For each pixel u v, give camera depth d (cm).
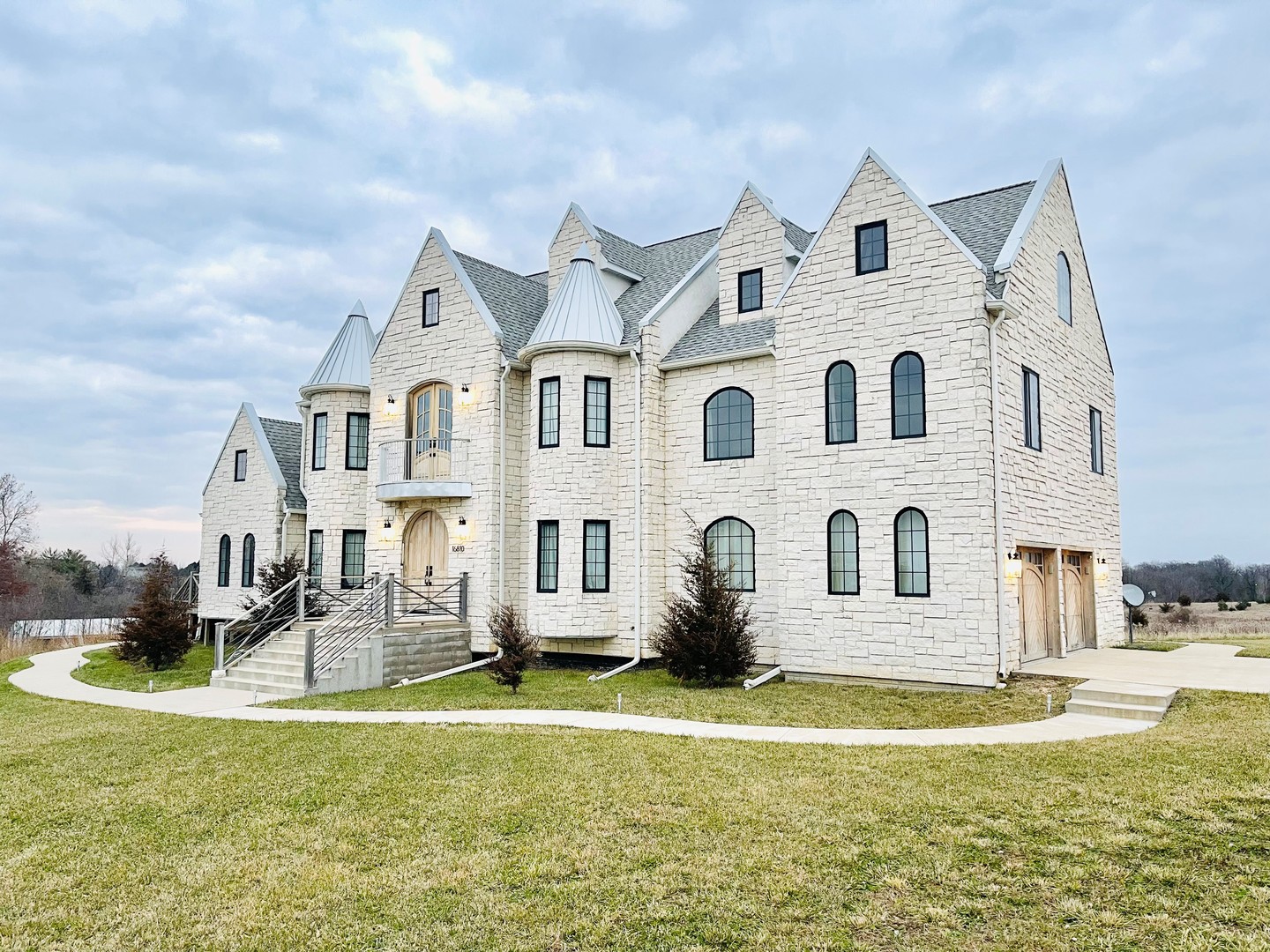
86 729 1263
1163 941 494
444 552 2064
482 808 789
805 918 541
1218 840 642
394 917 564
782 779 859
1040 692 1353
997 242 1695
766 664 1748
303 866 662
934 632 1478
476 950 514
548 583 1909
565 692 1521
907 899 562
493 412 1984
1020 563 1548
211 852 702
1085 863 610
